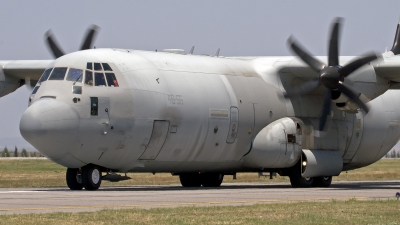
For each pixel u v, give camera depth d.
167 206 57.62
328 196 72.44
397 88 101.06
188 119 86.50
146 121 82.31
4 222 46.06
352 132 104.69
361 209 57.38
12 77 102.19
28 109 77.12
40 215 49.88
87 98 78.44
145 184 114.81
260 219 50.16
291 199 67.00
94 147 79.19
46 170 193.00
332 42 90.19
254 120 94.19
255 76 96.94
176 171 92.00
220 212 53.59
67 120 76.75
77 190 82.31
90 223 46.47
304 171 95.94
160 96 83.94
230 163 94.69
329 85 89.19
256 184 115.69
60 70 80.50
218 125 89.88
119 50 86.62
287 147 95.00
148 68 85.06
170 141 85.44
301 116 99.12
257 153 94.31
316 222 49.47
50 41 97.38
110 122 79.50
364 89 92.62
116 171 85.75
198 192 77.38
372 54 88.00
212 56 98.94
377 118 108.94
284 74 98.62
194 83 88.56
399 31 116.12
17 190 81.88
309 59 92.31
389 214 54.16
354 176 157.88
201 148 89.12
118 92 80.44
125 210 53.56
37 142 76.69
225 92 91.38
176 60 90.50
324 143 99.62
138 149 82.88
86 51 83.38
